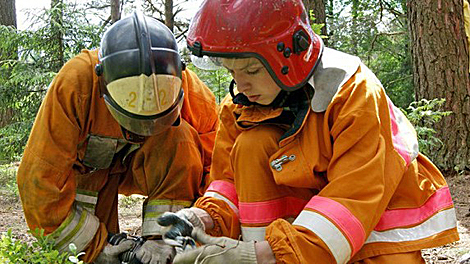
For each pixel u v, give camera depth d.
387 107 2.48
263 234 2.51
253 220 2.52
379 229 2.45
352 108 2.31
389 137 2.42
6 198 7.77
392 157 2.39
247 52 2.24
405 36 14.59
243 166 2.55
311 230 2.12
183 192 3.17
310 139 2.42
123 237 3.07
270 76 2.36
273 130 2.56
